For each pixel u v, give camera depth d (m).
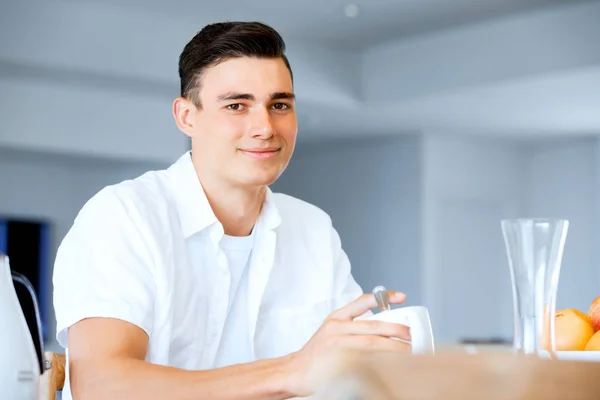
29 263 6.18
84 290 1.04
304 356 0.74
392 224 8.06
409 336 0.77
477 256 8.26
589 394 0.23
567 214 8.16
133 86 5.76
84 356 0.98
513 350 0.83
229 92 1.14
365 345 0.71
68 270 1.08
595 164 7.94
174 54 5.64
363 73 6.66
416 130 7.70
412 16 5.81
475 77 6.07
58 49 5.22
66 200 6.45
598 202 7.84
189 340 1.22
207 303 1.23
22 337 0.70
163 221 1.18
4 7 5.05
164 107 6.24
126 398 0.87
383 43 6.44
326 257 1.41
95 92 5.92
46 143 5.70
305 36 6.23
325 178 8.65
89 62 5.33
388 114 6.99
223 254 1.23
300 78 6.35
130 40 5.48
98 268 1.07
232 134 1.15
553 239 0.82
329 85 6.48
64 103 5.79
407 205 7.95
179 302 1.19
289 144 1.19
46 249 6.30
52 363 0.90
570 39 5.60
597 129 7.57
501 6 5.62
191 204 1.21
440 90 6.25
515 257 0.83
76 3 5.30
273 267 1.33
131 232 1.12
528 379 0.23
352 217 8.41
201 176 1.22
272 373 0.75
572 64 5.58
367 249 8.26
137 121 6.11
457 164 8.06
